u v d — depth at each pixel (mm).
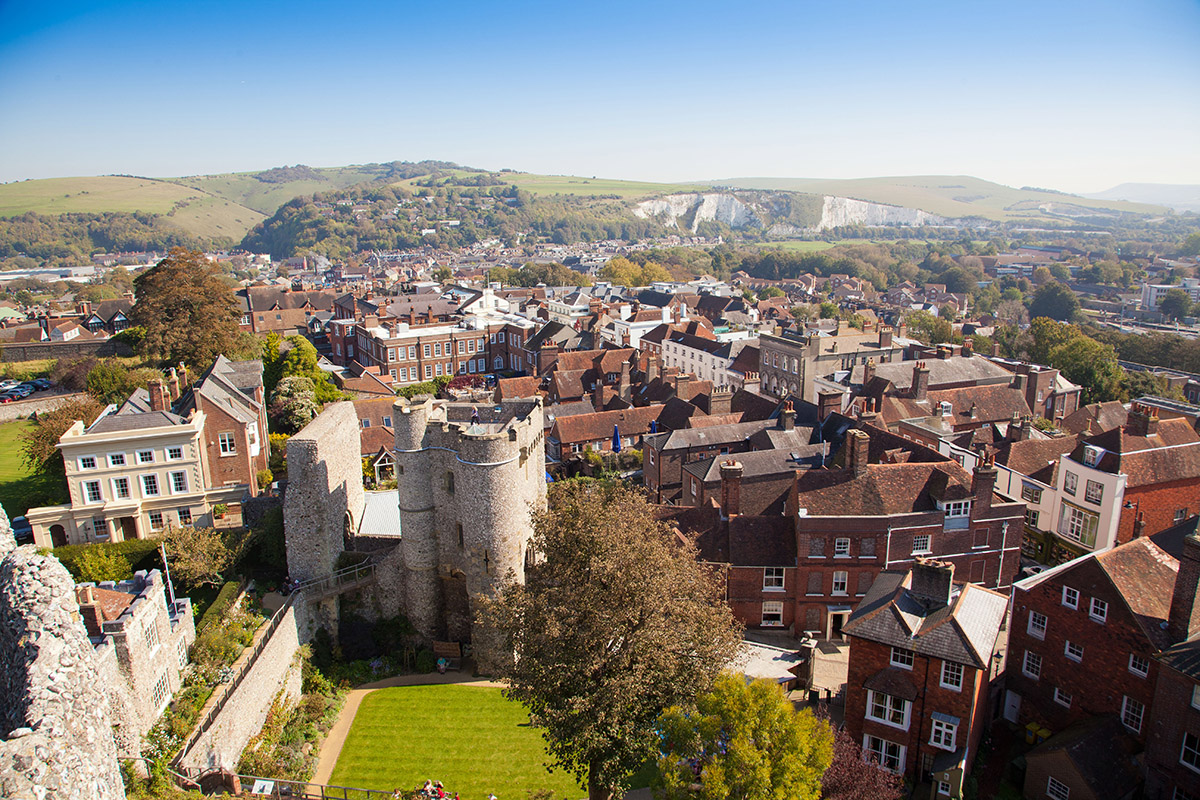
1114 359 123000
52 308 175500
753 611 52312
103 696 21219
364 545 55844
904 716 37031
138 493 55625
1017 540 52188
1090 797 33531
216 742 34906
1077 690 38719
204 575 48469
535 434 54500
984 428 79062
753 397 86375
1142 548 39188
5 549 24391
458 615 51312
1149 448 56812
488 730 42594
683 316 158250
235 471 64438
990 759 39375
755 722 28062
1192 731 32969
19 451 85562
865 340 108875
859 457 51406
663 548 38094
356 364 130000
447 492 49531
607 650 34688
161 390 59594
